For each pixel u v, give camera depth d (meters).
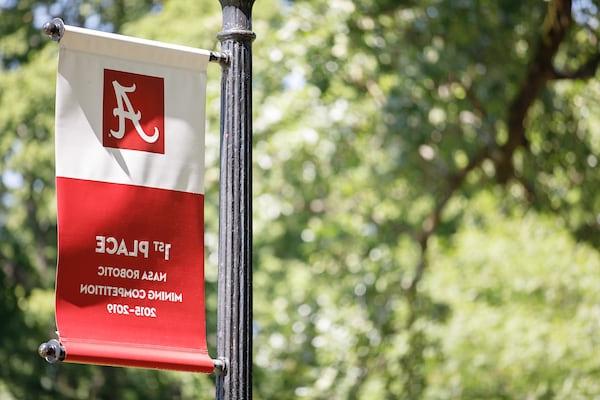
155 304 8.18
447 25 19.81
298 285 23.95
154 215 8.28
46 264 30.72
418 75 19.66
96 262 8.05
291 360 23.97
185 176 8.42
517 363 20.47
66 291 7.93
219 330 8.35
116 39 8.30
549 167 21.67
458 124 20.92
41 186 27.75
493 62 20.30
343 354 22.22
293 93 19.44
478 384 20.84
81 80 8.20
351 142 20.38
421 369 21.66
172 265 8.27
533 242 21.34
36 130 24.84
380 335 22.17
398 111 20.06
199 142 8.49
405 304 22.12
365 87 20.34
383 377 21.88
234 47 8.66
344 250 23.50
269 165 19.88
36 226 30.61
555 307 21.14
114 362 7.92
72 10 27.47
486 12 20.00
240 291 8.36
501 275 21.23
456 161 21.98
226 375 8.25
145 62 8.41
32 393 29.06
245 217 8.47
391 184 22.23
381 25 19.55
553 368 20.52
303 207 24.78
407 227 23.66
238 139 8.55
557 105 21.75
